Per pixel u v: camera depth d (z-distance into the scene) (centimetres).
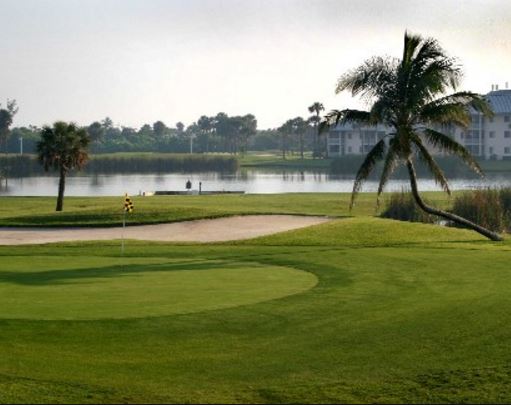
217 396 1218
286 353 1481
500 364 1376
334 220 4281
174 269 2606
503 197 5347
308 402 1194
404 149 3581
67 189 10862
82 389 1242
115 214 4750
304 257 2922
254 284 2253
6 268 2614
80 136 6300
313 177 13762
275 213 4897
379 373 1337
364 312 1845
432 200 6038
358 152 19575
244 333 1638
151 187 11344
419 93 3506
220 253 3159
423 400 1198
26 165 15700
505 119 16912
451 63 3531
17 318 1706
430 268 2602
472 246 3312
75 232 4328
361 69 3616
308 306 1911
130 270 2572
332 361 1420
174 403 1184
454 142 3666
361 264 2709
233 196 7131
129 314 1769
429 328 1669
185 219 4650
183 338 1590
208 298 1989
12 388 1238
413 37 3588
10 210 5953
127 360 1430
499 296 2044
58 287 2158
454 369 1349
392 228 3881
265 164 18238
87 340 1562
